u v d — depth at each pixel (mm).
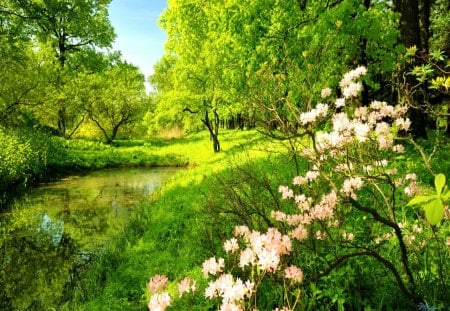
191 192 10984
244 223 5066
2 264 8711
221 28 13969
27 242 10094
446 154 7586
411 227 4309
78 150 27000
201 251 6191
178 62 25891
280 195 6414
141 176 20406
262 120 3898
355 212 5305
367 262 3955
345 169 3371
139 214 10570
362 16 9547
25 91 22344
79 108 33531
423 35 12602
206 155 25125
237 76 12625
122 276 6402
